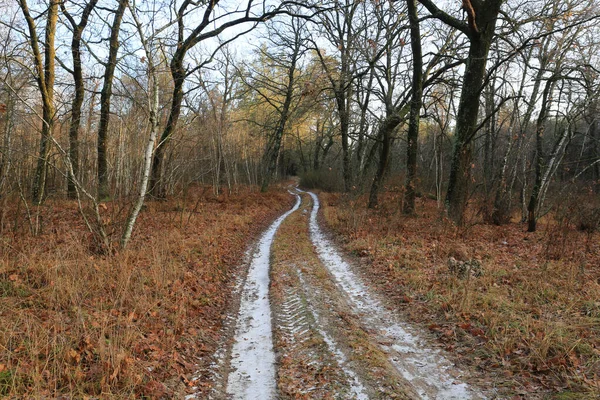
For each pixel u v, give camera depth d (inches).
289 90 1107.3
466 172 532.1
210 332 232.4
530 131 883.4
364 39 671.8
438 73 676.7
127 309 226.4
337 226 587.5
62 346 164.4
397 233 494.0
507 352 184.2
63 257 279.1
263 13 587.8
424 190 1089.4
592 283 273.1
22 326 183.2
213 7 560.1
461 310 235.8
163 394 160.4
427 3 538.6
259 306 282.5
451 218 526.9
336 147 2016.5
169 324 222.7
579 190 595.5
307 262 392.2
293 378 178.4
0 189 387.9
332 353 197.3
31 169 561.9
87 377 156.9
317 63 916.0
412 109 626.8
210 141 933.2
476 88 523.8
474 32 506.3
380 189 709.3
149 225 480.7
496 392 158.6
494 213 597.9
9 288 229.6
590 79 517.7
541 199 541.0
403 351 202.4
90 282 252.2
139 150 627.8
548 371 167.3
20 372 145.9
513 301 245.0
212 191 1017.5
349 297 290.8
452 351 197.0
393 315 252.7
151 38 305.1
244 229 571.5
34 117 522.3
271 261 405.1
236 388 175.0
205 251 386.3
